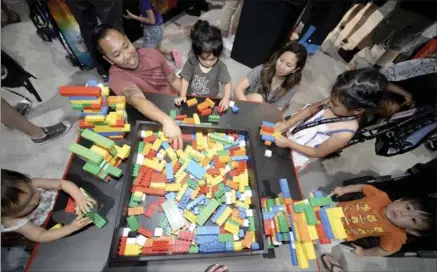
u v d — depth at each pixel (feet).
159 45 7.54
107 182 3.15
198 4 8.90
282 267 2.82
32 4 5.81
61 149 5.62
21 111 5.90
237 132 3.67
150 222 2.92
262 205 3.18
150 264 2.67
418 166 4.37
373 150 6.62
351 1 6.57
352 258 5.12
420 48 6.11
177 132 3.41
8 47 7.13
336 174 6.11
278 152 3.72
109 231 2.84
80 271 2.59
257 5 6.34
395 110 4.78
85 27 5.59
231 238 2.91
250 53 7.59
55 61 7.06
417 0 7.97
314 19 7.00
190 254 2.67
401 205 3.19
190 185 3.16
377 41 7.65
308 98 7.39
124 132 3.51
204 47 3.92
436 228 2.97
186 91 4.75
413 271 5.17
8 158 5.35
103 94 3.39
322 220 3.00
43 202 3.02
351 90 3.12
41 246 2.66
